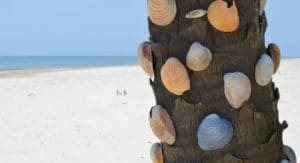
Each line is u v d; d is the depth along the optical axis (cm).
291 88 814
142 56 137
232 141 131
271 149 133
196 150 132
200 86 131
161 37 134
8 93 932
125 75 1395
